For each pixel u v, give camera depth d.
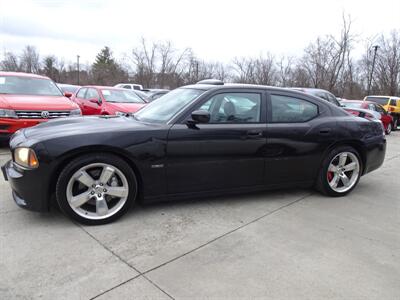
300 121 4.11
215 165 3.64
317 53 26.78
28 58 53.34
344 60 25.23
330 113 4.33
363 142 4.42
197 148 3.51
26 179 3.05
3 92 6.72
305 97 4.21
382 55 31.83
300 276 2.52
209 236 3.11
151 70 41.81
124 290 2.28
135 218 3.44
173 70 41.94
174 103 3.83
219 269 2.58
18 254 2.66
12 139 3.44
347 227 3.46
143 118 3.84
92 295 2.22
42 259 2.61
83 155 3.15
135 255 2.73
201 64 42.31
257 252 2.86
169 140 3.39
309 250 2.93
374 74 32.22
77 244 2.86
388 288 2.42
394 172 6.10
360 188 4.91
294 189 4.65
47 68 53.62
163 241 2.98
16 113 5.96
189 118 3.53
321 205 4.07
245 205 3.95
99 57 62.53
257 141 3.78
